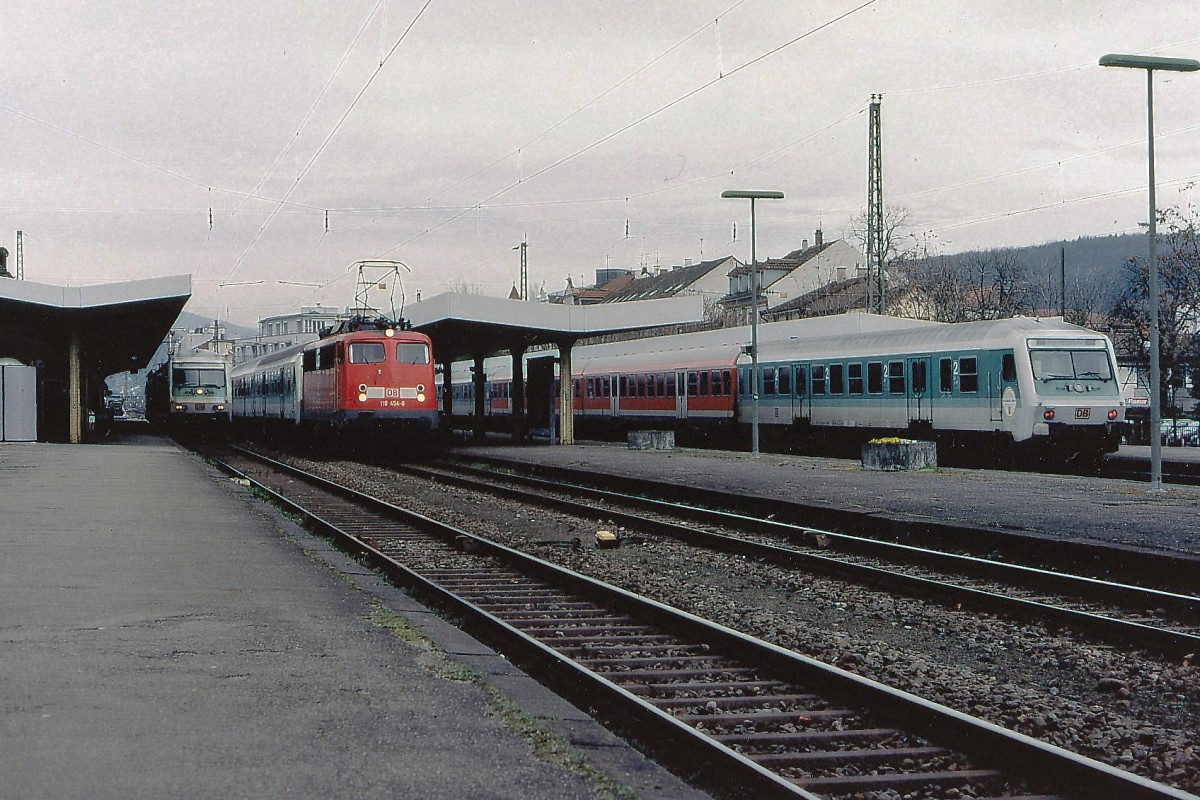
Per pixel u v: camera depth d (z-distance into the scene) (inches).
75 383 1637.6
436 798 191.2
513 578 515.5
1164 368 1702.8
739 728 275.0
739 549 596.7
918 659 349.7
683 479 965.2
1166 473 1074.1
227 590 402.0
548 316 1434.5
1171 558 486.6
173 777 197.5
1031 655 366.9
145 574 434.0
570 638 379.9
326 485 997.8
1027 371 1106.7
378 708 248.1
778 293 3294.8
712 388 1657.2
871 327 1729.8
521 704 259.1
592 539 666.2
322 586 417.1
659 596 469.4
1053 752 229.1
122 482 901.2
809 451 1496.1
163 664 284.5
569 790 197.6
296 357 1657.2
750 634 394.6
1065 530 588.7
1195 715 295.0
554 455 1366.9
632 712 273.4
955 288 2630.4
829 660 351.6
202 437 2215.8
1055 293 2696.9
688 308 1485.0
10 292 1339.8
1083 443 1118.4
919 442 1059.9
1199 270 1688.0
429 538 660.1
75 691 255.3
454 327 1507.1
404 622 348.2
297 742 221.1
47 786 190.9
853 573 512.7
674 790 202.4
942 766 244.1
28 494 788.6
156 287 1385.3
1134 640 376.5
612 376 1946.4
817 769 244.2
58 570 440.1
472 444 1684.3
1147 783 211.2
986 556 577.3
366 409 1330.0
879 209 1830.7
